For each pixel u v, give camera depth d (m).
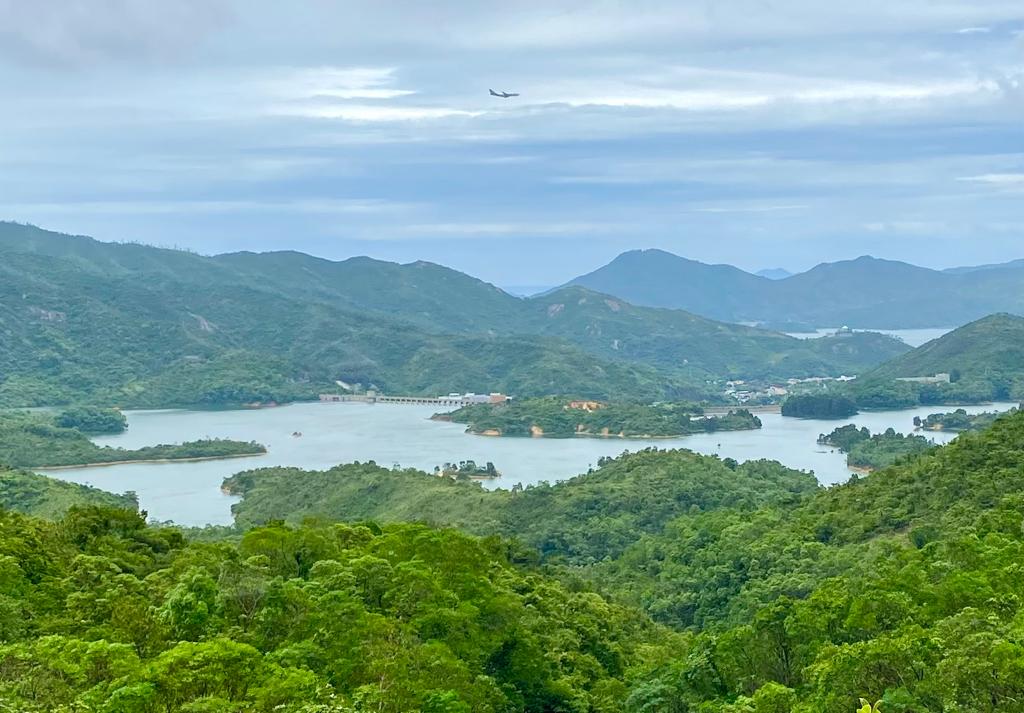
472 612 87.31
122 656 68.44
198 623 79.81
